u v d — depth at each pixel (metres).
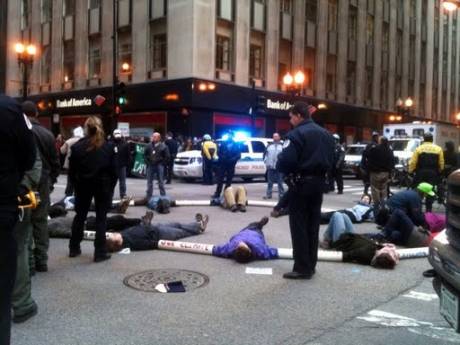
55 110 34.44
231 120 29.36
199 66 27.27
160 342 4.36
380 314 5.17
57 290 5.75
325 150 6.28
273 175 15.21
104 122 31.38
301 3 33.59
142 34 29.48
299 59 33.47
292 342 4.40
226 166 13.21
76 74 33.34
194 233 9.05
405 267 7.06
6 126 3.34
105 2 31.73
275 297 5.63
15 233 4.52
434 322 4.97
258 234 7.67
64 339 4.39
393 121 43.03
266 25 31.20
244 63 29.80
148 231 7.96
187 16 27.08
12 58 37.28
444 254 3.75
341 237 7.50
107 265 6.88
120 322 4.80
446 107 53.28
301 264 6.36
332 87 36.81
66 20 34.06
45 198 6.42
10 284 3.38
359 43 39.03
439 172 11.91
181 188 18.56
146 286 5.94
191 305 5.32
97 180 6.95
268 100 30.80
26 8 37.06
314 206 6.42
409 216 8.59
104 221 7.10
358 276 6.55
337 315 5.11
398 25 44.25
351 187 20.69
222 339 4.44
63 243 8.25
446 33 52.97
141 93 29.08
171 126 28.12
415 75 47.09
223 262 7.15
